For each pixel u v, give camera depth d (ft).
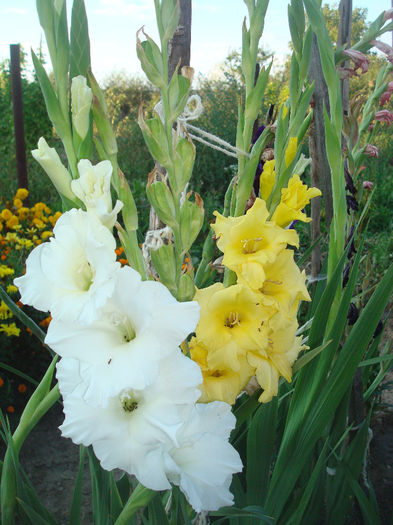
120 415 1.38
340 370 2.11
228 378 1.62
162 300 1.32
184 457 1.50
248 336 1.56
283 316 1.60
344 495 2.93
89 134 1.71
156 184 1.48
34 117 12.20
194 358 1.63
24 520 2.13
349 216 2.77
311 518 2.83
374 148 3.11
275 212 1.74
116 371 1.26
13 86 8.89
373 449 4.71
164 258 1.53
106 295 1.24
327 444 2.51
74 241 1.37
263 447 2.30
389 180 10.02
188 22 2.35
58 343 1.30
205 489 1.49
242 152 1.75
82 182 1.42
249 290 1.54
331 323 2.24
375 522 2.72
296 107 1.80
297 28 1.74
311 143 2.71
